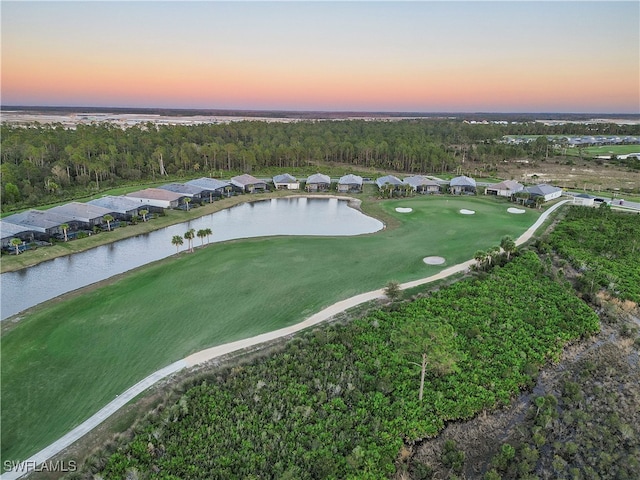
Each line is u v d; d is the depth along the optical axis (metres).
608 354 46.06
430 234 83.06
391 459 32.16
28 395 36.72
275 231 89.62
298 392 37.69
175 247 78.50
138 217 90.81
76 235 78.94
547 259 68.94
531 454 32.34
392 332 42.75
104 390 37.53
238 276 61.69
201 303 53.41
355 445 32.81
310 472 30.42
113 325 48.03
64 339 45.06
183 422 33.94
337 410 36.03
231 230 90.00
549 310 52.59
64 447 31.47
